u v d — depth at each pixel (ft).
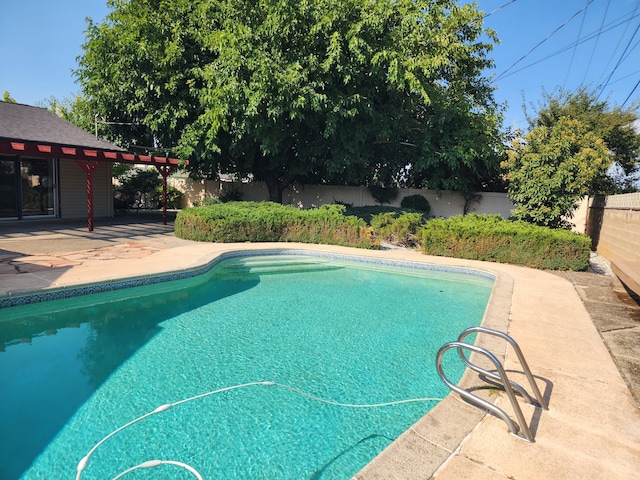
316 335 16.29
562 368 11.48
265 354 14.26
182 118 44.75
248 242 34.68
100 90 45.37
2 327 16.08
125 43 41.75
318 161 50.11
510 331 14.60
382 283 25.77
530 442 7.82
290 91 35.14
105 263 23.39
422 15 39.04
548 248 27.86
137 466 8.11
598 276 25.67
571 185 31.73
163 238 34.99
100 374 12.31
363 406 10.89
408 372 13.08
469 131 46.47
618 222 29.96
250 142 44.47
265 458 8.64
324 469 8.34
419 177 55.93
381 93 44.01
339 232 35.01
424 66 37.83
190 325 16.97
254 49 36.83
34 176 43.91
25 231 35.55
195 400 10.96
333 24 36.60
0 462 8.25
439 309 20.38
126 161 39.78
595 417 8.87
